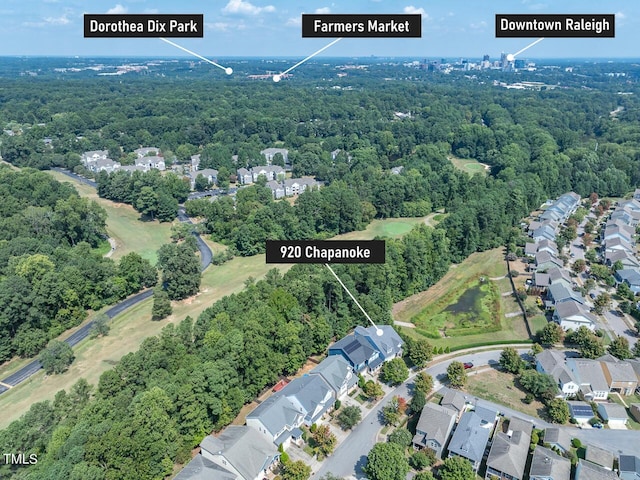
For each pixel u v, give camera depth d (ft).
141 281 468.34
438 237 497.05
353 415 286.66
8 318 355.36
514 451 254.68
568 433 281.33
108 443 225.56
